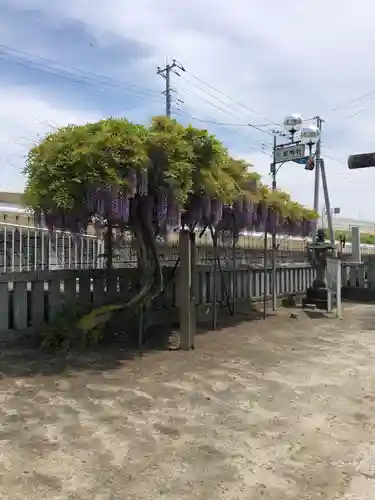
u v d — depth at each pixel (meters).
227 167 6.34
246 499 2.53
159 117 5.24
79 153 4.68
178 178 5.02
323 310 9.45
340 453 3.12
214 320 7.43
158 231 6.22
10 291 5.80
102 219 5.98
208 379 4.70
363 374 5.04
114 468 2.82
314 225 10.23
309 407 3.99
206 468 2.86
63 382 4.46
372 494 2.62
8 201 8.95
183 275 5.89
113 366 5.05
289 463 2.96
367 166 3.12
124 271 6.94
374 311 9.86
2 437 3.22
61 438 3.23
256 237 10.50
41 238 6.62
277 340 6.76
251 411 3.86
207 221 6.41
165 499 2.50
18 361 5.09
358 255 13.51
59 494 2.52
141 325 5.96
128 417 3.64
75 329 5.69
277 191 8.80
